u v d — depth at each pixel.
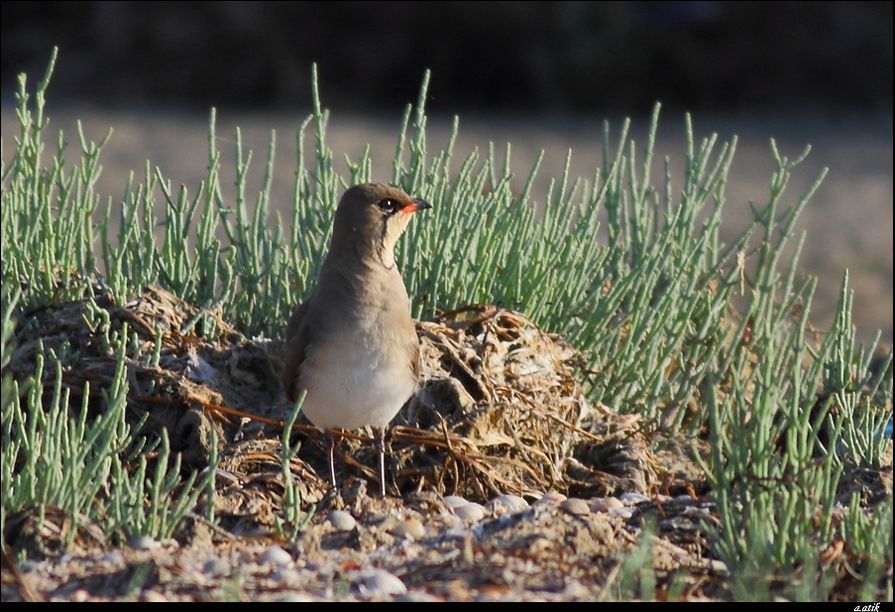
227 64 47.78
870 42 49.50
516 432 10.59
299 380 9.58
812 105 48.84
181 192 11.96
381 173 28.48
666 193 12.51
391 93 48.91
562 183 12.38
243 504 9.16
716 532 8.36
